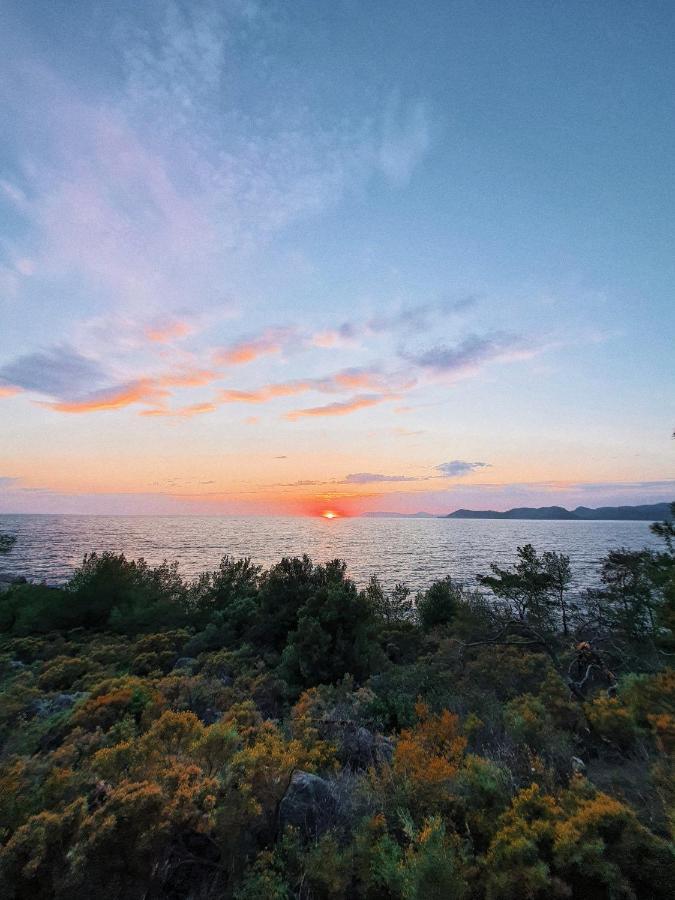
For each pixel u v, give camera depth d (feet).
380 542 549.95
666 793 17.04
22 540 431.84
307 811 17.81
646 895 12.89
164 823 13.01
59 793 16.39
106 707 30.35
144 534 604.49
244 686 44.06
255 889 13.19
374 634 64.95
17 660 60.08
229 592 85.66
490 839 15.92
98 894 11.84
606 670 46.68
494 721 27.81
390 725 34.83
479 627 66.23
